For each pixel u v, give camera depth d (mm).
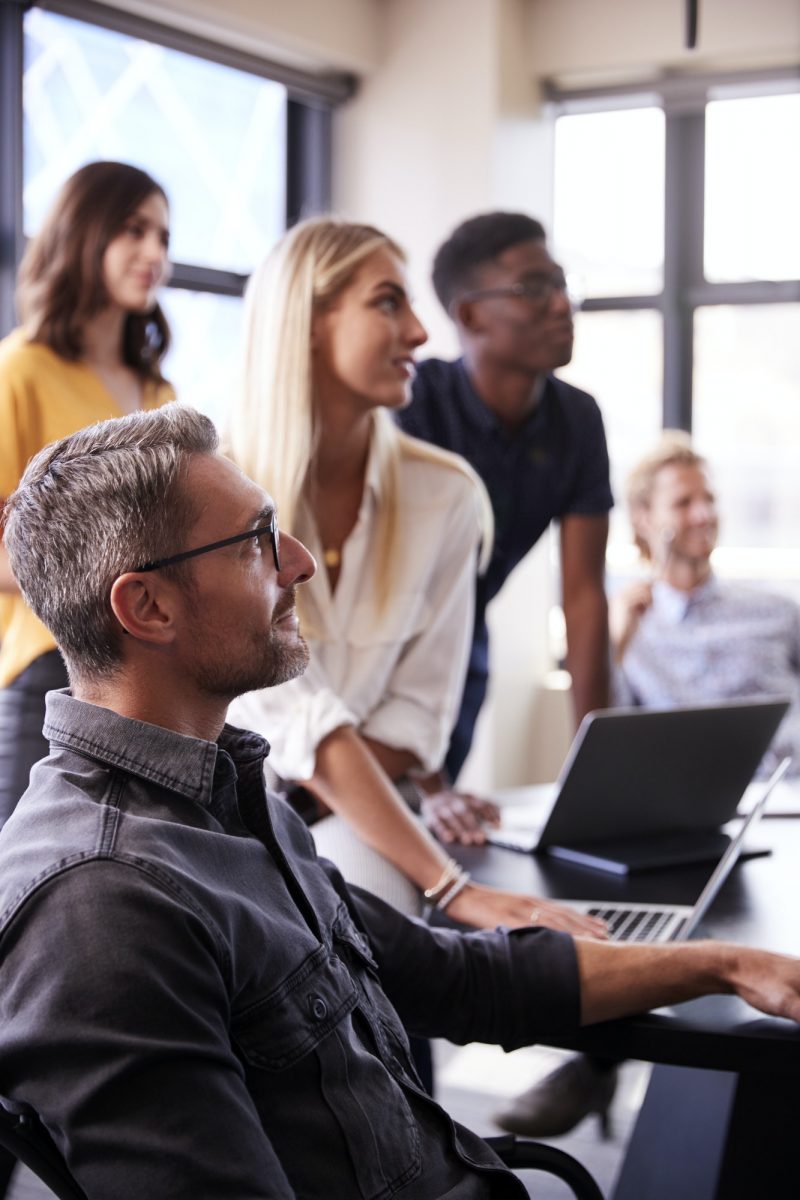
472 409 2846
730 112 5344
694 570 3992
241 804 1352
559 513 3002
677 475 3988
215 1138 1063
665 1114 2115
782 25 5008
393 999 1573
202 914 1143
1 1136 1071
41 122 4125
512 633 5324
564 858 2244
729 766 2338
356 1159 1245
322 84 5195
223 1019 1143
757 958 1560
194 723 1303
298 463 2092
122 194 2738
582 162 5578
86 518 1235
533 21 5359
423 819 2434
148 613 1245
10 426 2641
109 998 1057
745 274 5398
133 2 4312
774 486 5473
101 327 2807
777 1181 1818
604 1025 1567
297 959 1269
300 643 1357
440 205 5234
